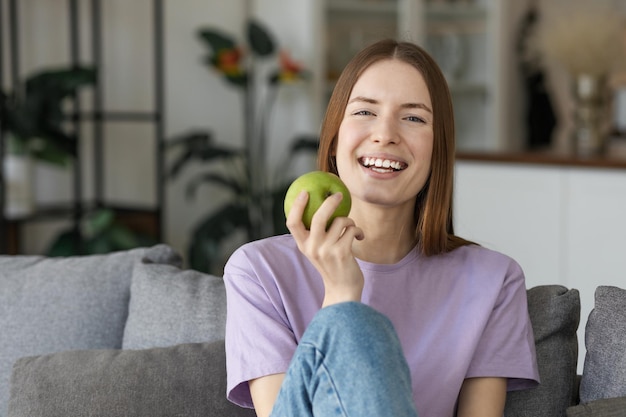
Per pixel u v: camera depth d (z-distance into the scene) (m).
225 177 5.26
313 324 1.34
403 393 1.28
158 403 1.66
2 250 3.94
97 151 4.66
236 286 1.61
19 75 4.35
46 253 4.15
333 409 1.29
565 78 5.86
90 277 2.00
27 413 1.67
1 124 3.89
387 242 1.68
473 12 5.50
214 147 4.71
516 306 1.67
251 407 1.60
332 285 1.45
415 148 1.61
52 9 4.47
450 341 1.62
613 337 1.62
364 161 1.62
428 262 1.69
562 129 5.87
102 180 4.71
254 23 4.93
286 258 1.64
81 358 1.74
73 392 1.68
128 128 4.83
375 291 1.64
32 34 4.39
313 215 1.42
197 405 1.67
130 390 1.67
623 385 1.58
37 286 1.99
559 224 3.84
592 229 3.74
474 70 5.54
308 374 1.33
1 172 3.91
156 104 4.71
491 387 1.62
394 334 1.33
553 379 1.68
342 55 5.15
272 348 1.53
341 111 1.65
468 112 5.54
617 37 4.38
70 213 4.28
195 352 1.73
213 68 4.89
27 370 1.73
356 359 1.28
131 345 1.86
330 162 1.70
